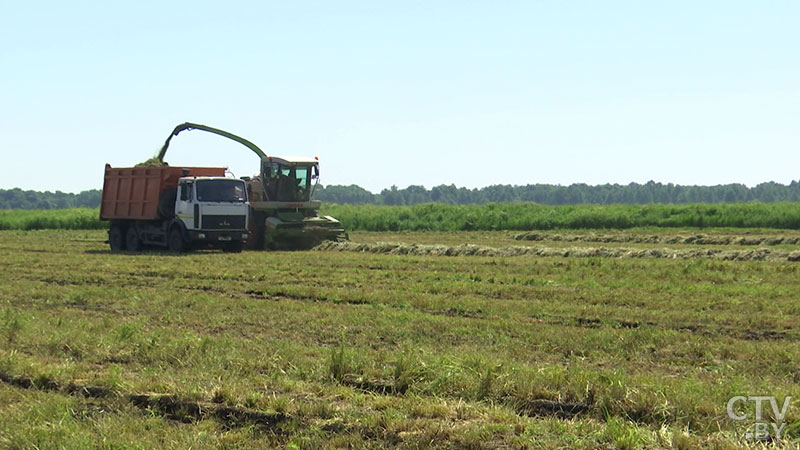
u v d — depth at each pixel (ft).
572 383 45.24
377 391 46.73
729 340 61.98
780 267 104.53
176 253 151.02
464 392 44.78
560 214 235.40
